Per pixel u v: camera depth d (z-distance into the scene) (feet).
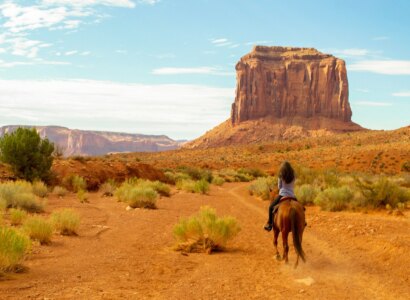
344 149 397.39
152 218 61.98
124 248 39.86
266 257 37.83
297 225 32.17
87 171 112.37
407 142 373.40
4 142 92.27
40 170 93.91
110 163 133.90
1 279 26.25
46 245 38.63
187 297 24.89
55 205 70.49
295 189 85.56
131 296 24.41
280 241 46.52
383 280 29.53
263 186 108.27
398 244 37.99
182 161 398.21
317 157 366.43
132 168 132.26
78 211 65.41
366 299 25.27
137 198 74.84
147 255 37.06
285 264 34.40
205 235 41.45
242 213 73.20
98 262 33.14
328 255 38.29
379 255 37.01
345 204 71.00
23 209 59.36
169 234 48.93
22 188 71.51
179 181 140.15
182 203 86.99
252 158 409.90
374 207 67.72
